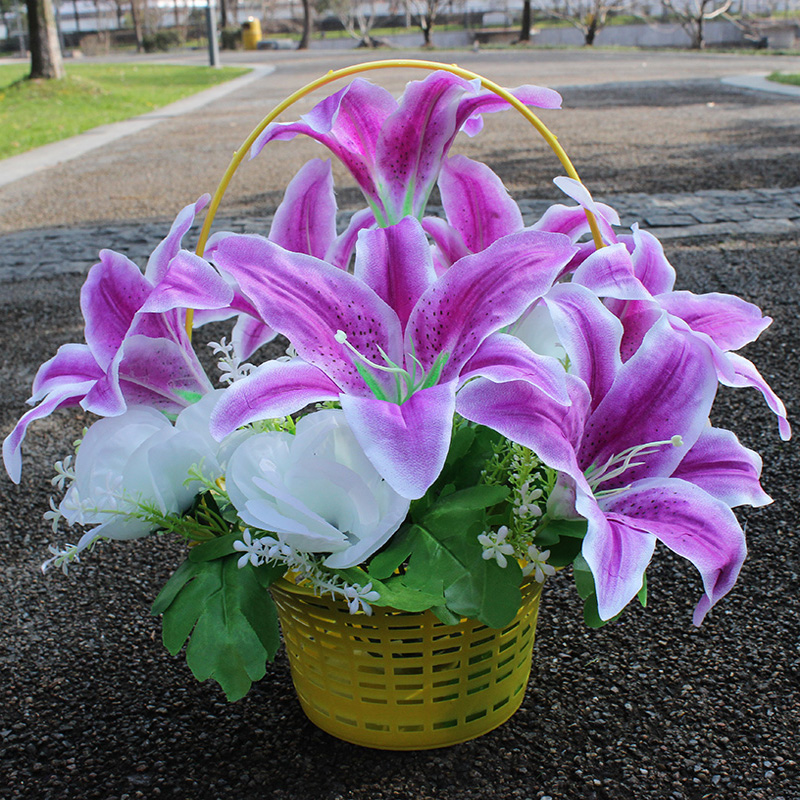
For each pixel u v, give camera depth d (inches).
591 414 26.5
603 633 35.6
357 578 26.2
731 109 179.8
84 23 928.3
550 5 687.1
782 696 32.6
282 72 350.9
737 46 551.2
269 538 25.5
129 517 27.0
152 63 464.4
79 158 153.4
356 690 29.1
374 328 26.5
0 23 834.2
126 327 28.0
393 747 30.1
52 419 56.1
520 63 361.4
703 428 27.9
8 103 233.3
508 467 28.5
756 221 90.2
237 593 27.1
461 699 29.3
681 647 34.8
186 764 30.9
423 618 27.5
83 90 249.0
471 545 26.4
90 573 40.2
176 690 33.8
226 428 24.3
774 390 54.1
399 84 243.3
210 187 122.0
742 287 71.3
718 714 32.0
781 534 40.4
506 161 128.6
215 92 268.4
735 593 37.3
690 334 26.4
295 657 30.0
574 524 27.1
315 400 25.1
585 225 30.7
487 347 25.3
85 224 103.1
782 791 29.5
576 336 26.1
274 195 113.7
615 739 31.2
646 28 584.4
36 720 32.8
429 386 26.4
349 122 29.4
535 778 29.9
